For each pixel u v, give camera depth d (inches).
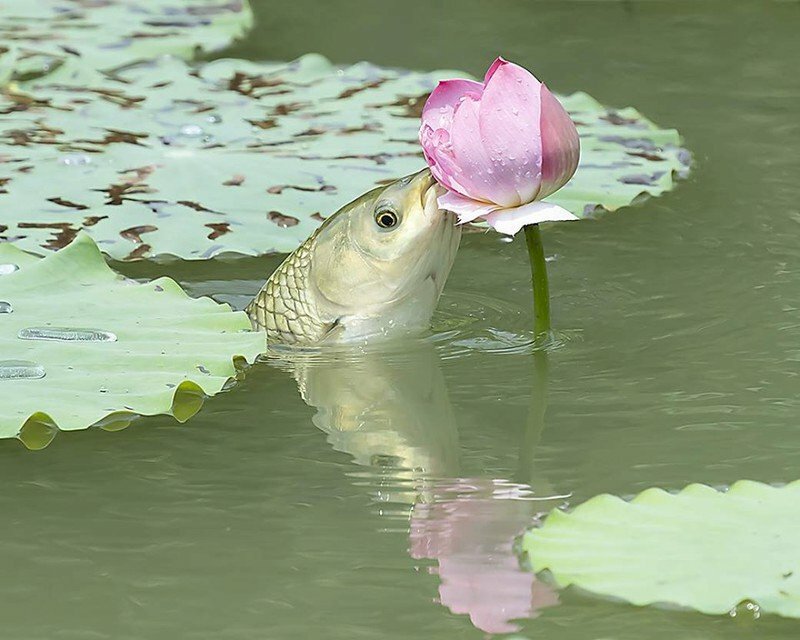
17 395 166.1
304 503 153.8
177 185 242.4
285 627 128.5
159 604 133.2
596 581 127.0
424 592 134.0
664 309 211.9
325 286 203.3
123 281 202.4
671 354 195.2
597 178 249.4
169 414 180.4
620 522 137.0
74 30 336.2
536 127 165.8
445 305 217.9
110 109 281.0
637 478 156.1
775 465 157.9
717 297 215.6
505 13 372.5
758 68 323.0
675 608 130.3
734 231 241.0
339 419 177.8
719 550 130.4
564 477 157.9
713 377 186.2
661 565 128.5
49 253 212.1
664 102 301.9
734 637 126.4
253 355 183.5
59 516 151.6
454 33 355.6
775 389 181.3
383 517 150.0
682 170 259.9
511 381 188.4
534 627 127.8
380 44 346.9
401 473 161.3
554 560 131.6
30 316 188.5
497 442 168.9
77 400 166.4
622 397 180.9
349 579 137.0
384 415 178.4
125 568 139.8
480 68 327.0
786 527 134.3
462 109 168.2
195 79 301.9
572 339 202.1
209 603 133.6
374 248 197.3
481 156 167.9
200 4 367.6
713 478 154.8
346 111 281.9
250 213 231.6
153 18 352.2
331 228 203.0
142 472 162.7
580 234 244.5
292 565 139.7
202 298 198.8
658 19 363.3
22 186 239.5
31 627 129.6
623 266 229.9
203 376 175.9
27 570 140.2
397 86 297.3
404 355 200.2
